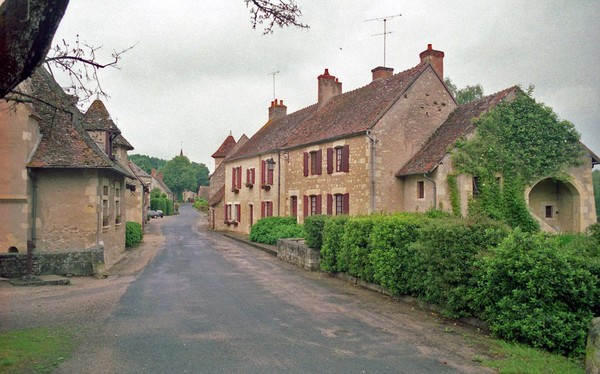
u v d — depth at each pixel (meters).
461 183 18.27
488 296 7.35
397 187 20.53
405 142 20.81
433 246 8.56
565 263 6.32
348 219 13.36
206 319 8.44
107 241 17.16
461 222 8.24
